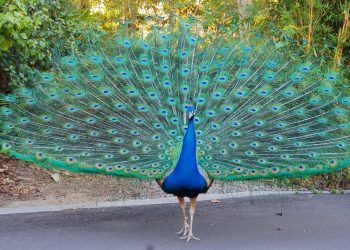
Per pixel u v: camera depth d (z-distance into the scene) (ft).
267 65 26.53
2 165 32.81
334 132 25.08
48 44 33.37
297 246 22.53
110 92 25.57
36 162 23.50
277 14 39.60
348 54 38.42
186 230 23.70
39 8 33.76
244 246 22.47
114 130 24.50
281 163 23.86
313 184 34.30
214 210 28.32
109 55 27.20
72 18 38.27
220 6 45.85
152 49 27.22
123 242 22.71
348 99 25.53
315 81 26.84
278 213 27.78
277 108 25.17
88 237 23.24
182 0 53.72
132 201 29.12
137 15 56.65
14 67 32.19
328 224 25.84
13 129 24.66
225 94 25.71
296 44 36.78
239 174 23.52
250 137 24.57
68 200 28.78
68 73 26.05
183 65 26.53
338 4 37.63
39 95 25.54
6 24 26.76
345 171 34.09
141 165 23.48
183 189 22.39
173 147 23.75
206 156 23.77
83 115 25.14
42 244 22.18
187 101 25.20
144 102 25.41
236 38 28.68
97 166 23.17
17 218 25.72
